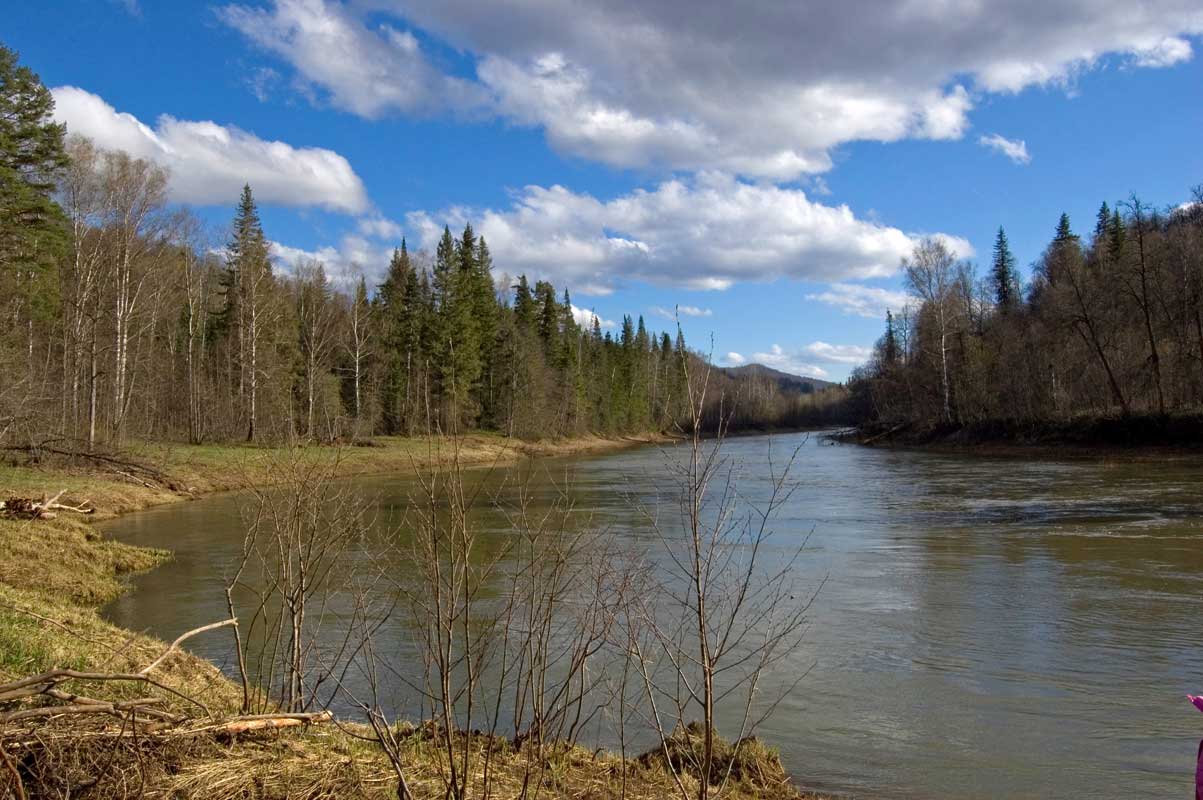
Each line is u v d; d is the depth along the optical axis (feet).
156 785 11.94
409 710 21.90
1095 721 21.79
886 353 245.04
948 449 150.92
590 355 262.47
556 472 112.06
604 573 20.27
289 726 15.33
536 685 18.24
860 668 26.35
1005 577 39.65
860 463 125.39
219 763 13.06
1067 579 38.75
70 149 96.17
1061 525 54.95
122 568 44.19
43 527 48.62
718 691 24.12
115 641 22.86
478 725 20.52
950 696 23.85
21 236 87.30
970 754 19.81
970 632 30.30
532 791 14.37
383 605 24.14
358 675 25.03
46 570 39.32
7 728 12.06
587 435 232.12
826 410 392.88
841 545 49.55
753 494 78.79
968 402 160.45
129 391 107.96
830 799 17.43
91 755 12.14
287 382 115.55
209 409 124.16
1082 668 26.08
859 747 20.29
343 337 149.59
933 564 43.27
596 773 16.40
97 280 98.58
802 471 110.52
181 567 44.96
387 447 133.08
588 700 22.65
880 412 215.92
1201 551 44.16
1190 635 29.27
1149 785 18.02
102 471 80.33
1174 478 82.99
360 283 172.14
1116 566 41.22
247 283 130.52
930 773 18.78
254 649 28.14
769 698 23.61
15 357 78.95
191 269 135.54
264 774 12.99
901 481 91.91
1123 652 27.55
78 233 96.22
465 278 175.73
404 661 26.23
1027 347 150.61
